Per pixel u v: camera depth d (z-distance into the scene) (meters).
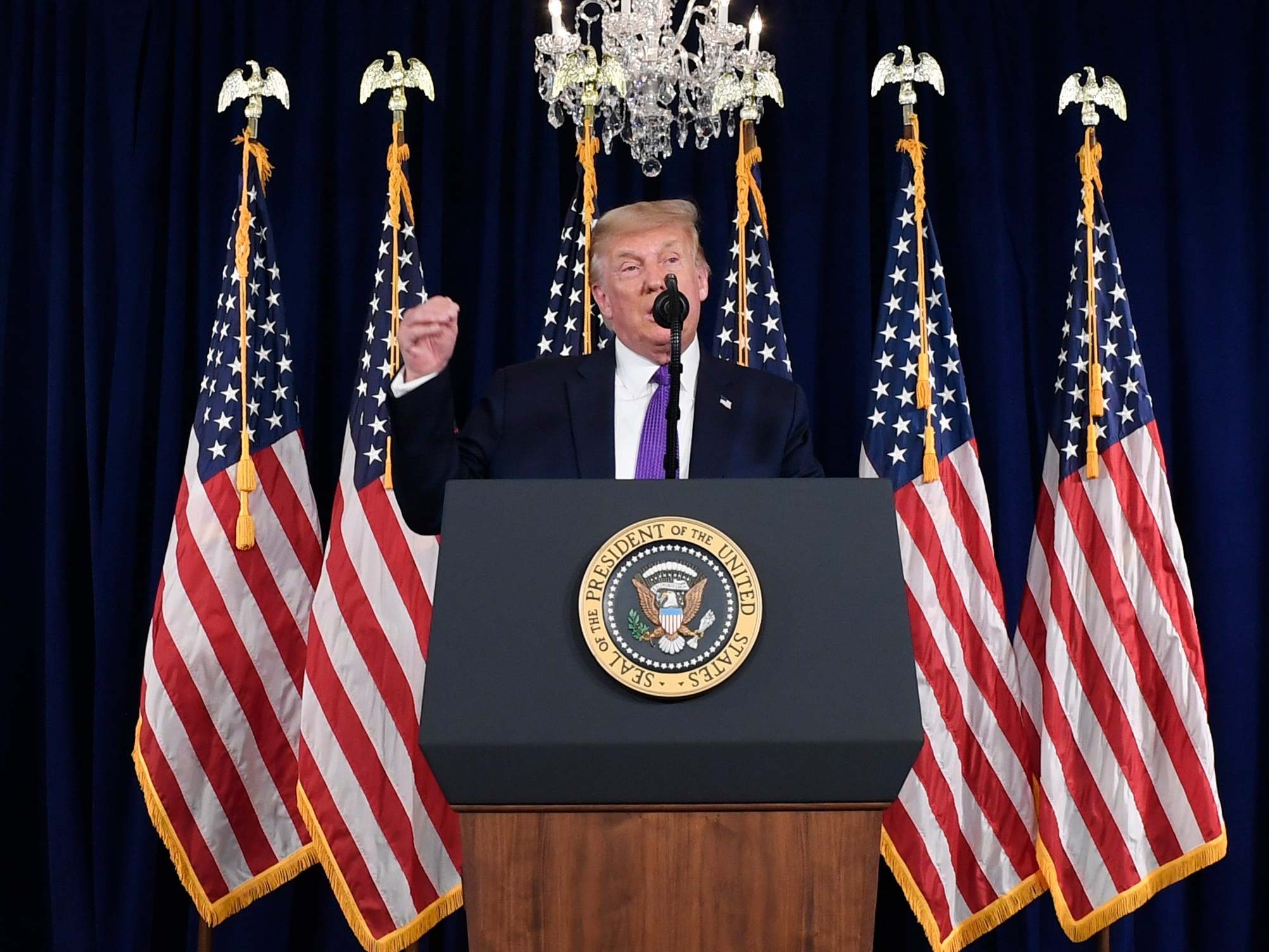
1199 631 3.92
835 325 4.10
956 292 4.09
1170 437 4.02
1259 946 3.87
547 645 1.27
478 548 1.33
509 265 4.12
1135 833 3.52
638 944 1.24
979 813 3.60
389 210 3.68
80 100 4.11
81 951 3.78
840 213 4.12
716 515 1.34
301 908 3.97
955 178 4.11
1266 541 3.97
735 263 3.83
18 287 4.06
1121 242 4.08
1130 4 4.16
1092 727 3.58
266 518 3.68
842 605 1.30
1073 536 3.66
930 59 3.75
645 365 2.43
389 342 3.66
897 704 1.25
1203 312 4.04
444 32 4.18
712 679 1.25
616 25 2.77
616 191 4.14
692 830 1.24
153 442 4.00
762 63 2.92
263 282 3.78
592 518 1.34
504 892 1.24
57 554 3.89
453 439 1.79
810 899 1.24
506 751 1.22
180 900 3.96
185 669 3.54
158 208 4.06
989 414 3.99
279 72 4.08
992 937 3.94
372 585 3.59
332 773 3.50
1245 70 4.12
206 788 3.53
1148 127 4.11
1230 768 3.87
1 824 3.93
